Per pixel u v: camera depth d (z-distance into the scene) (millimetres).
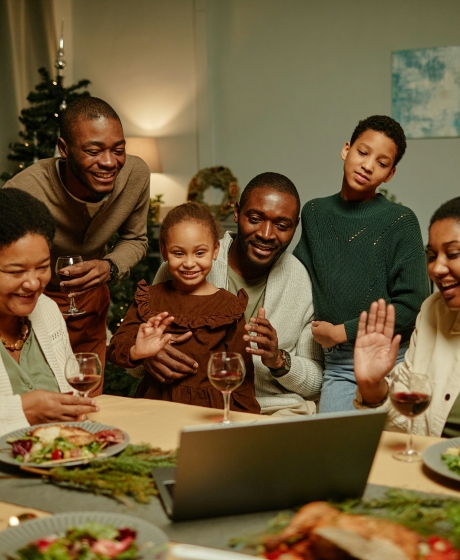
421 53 5426
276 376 2223
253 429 1051
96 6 6336
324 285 2443
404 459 1328
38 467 1236
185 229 2070
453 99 5406
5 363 1663
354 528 890
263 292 2420
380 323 1582
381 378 1570
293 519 951
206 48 6004
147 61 6242
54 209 2561
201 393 1969
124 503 1133
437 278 1576
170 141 6242
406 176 5578
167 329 2045
